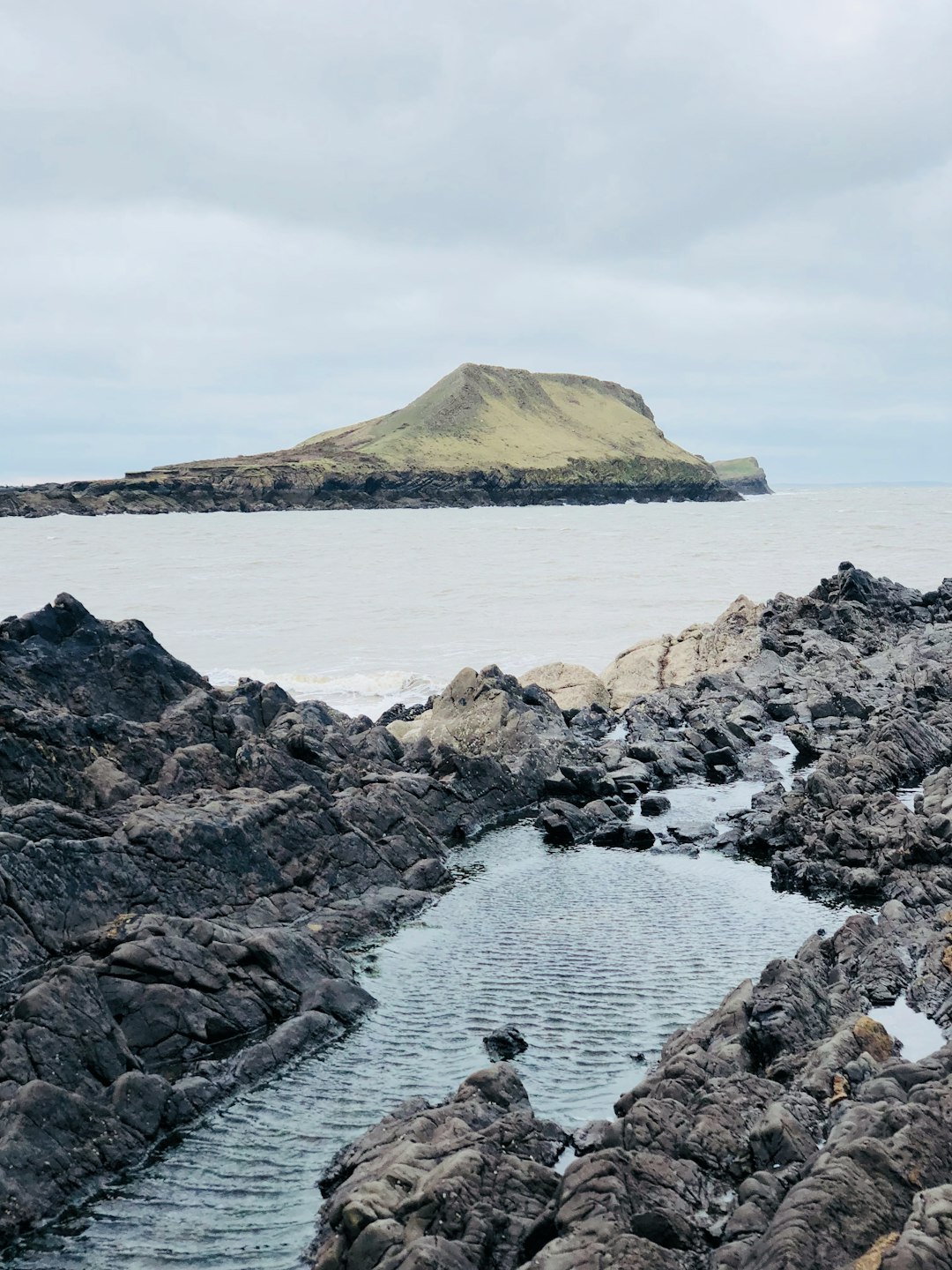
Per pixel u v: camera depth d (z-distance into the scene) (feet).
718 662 186.70
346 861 96.32
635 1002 74.02
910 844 97.14
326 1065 66.74
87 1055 60.64
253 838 90.74
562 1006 73.77
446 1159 47.29
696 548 463.42
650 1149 48.11
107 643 111.96
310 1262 47.52
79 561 441.68
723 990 75.51
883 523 623.77
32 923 73.67
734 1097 51.78
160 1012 68.08
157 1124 58.95
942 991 68.08
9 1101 56.03
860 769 122.11
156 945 71.05
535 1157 50.11
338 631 245.65
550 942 86.12
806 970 65.92
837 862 99.60
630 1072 63.87
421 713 163.43
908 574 336.70
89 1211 52.70
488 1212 44.32
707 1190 45.75
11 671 102.01
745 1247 39.99
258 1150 57.62
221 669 203.00
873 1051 57.16
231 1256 48.57
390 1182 46.21
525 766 132.67
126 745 97.86
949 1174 41.75
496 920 91.66
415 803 114.93
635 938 86.38
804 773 132.98
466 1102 54.95
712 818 120.47
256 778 102.99
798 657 182.70
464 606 284.20
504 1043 67.26
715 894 96.89
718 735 147.74
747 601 202.59
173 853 84.43
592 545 499.51
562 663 180.65
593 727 159.53
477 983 78.33
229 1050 68.54
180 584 344.08
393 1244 42.98
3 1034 59.72
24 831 79.87
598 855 110.73
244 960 74.69
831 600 216.13
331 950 81.30
